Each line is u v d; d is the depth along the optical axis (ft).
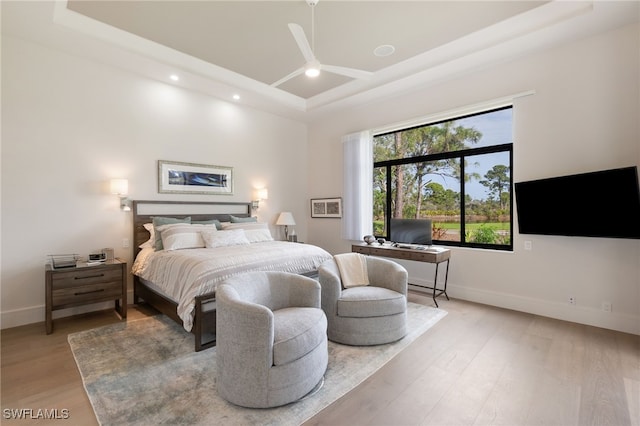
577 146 10.54
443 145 14.73
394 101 15.83
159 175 13.97
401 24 10.55
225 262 9.44
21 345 8.89
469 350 8.57
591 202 9.66
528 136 11.59
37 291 10.89
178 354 8.35
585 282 10.46
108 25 10.66
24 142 10.68
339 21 10.36
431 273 14.64
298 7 9.61
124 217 12.99
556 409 6.03
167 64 12.36
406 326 9.57
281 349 6.20
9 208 10.41
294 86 16.07
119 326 10.41
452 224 14.44
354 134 17.25
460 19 10.31
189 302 8.50
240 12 9.89
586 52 10.36
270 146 18.69
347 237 17.58
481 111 13.20
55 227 11.30
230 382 6.28
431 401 6.32
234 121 16.90
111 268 10.98
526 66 11.59
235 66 13.83
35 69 10.87
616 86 9.84
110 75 12.55
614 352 8.36
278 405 6.16
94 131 12.18
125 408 6.09
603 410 5.99
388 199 16.88
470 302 13.01
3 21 9.50
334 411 6.03
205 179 15.64
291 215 18.57
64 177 11.50
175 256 10.48
